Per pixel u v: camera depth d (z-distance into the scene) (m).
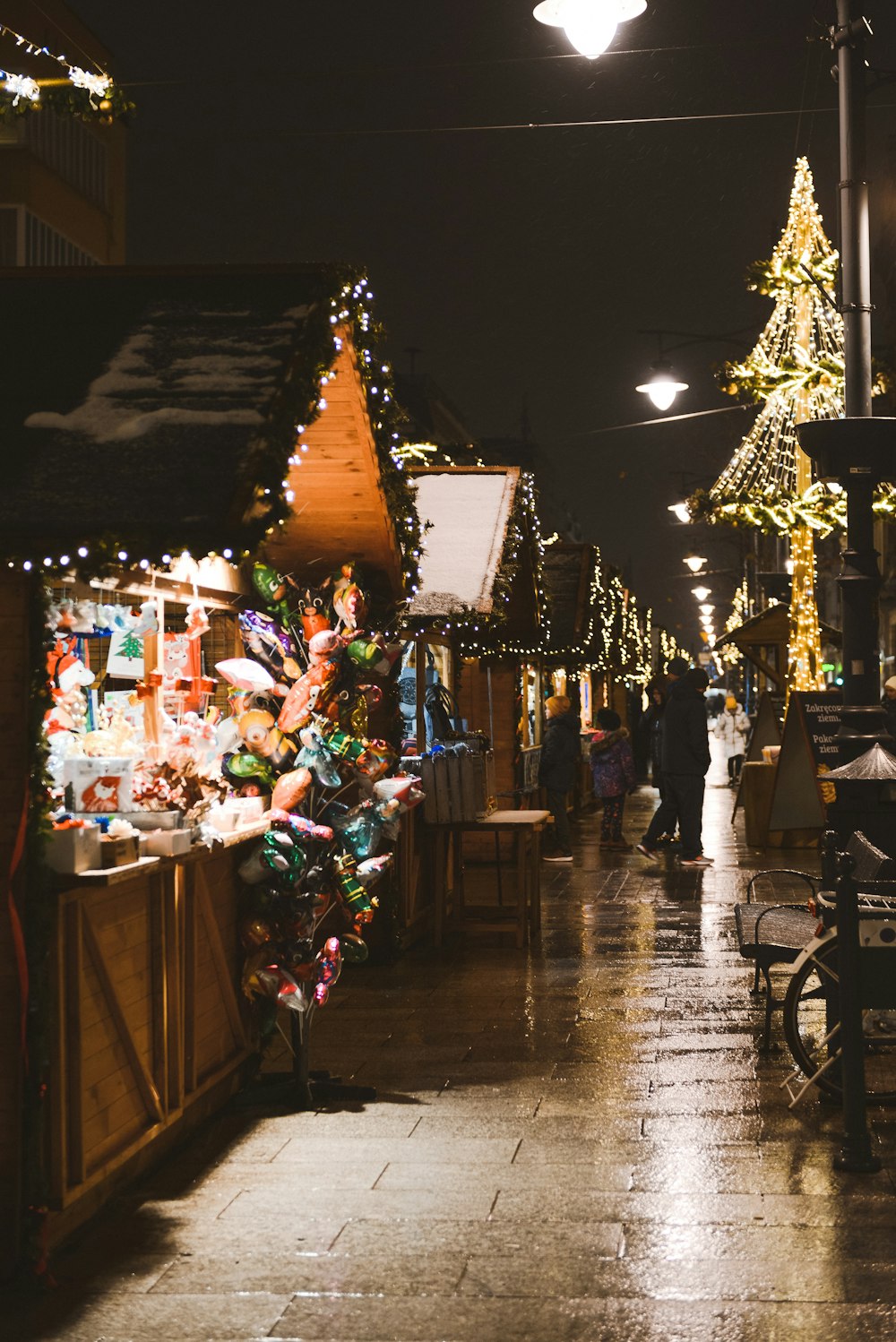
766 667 22.33
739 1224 5.24
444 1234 5.20
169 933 6.14
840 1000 5.95
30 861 4.86
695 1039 8.15
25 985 4.81
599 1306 4.56
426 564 11.91
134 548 4.82
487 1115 6.70
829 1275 4.77
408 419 8.05
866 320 9.77
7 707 4.86
